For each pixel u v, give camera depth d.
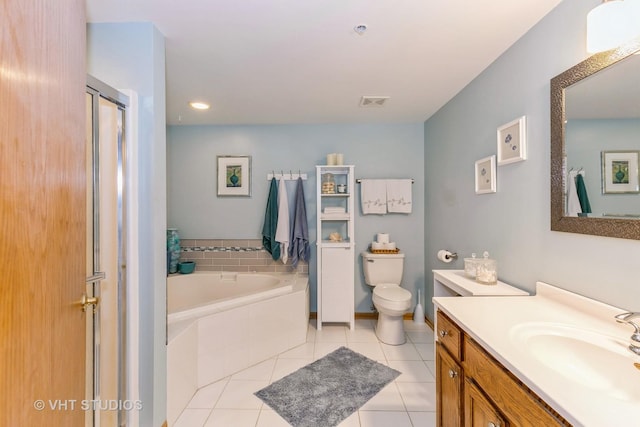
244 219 3.22
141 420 1.44
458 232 2.37
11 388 0.56
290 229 3.13
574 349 0.96
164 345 1.55
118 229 1.40
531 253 1.50
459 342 1.14
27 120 0.60
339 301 2.92
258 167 3.20
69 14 0.76
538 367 0.77
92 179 1.24
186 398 1.76
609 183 1.06
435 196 2.87
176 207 3.19
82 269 0.85
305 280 2.96
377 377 2.06
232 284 3.07
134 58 1.46
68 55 0.76
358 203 3.21
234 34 1.55
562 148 1.26
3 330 0.54
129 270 1.41
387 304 2.53
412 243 3.21
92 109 1.22
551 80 1.33
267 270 3.19
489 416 0.93
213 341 2.00
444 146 2.65
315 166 3.19
